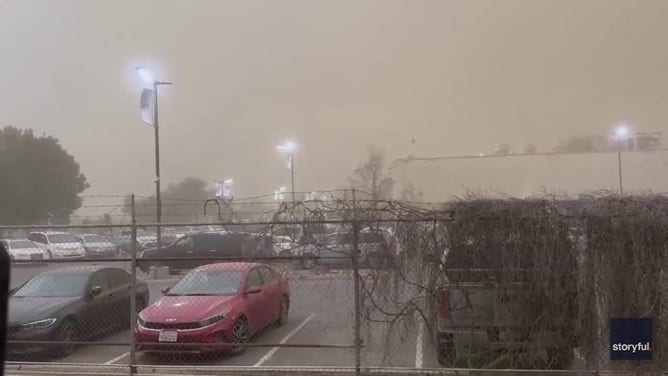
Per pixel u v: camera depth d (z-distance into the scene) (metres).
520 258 6.86
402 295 7.13
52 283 9.77
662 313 6.66
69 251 27.30
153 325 8.38
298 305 7.89
